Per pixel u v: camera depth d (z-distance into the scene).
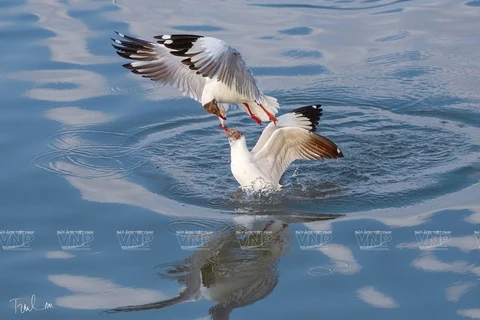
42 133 15.19
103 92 16.97
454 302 9.95
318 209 12.63
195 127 15.91
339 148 14.97
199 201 12.92
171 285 10.50
